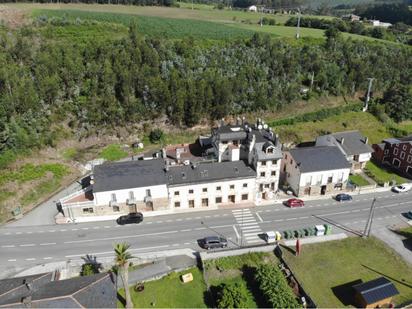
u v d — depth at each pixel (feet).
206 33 454.81
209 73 354.95
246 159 264.52
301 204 246.27
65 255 198.90
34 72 325.83
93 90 325.83
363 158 294.25
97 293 153.99
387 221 233.55
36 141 280.10
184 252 202.69
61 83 323.57
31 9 466.70
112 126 318.86
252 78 373.81
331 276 189.47
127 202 228.63
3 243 207.82
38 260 195.11
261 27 516.73
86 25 430.20
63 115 309.83
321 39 471.21
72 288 153.28
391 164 311.68
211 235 216.33
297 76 399.85
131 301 172.24
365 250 207.72
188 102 330.54
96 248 204.44
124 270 164.14
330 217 235.81
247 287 183.11
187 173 238.27
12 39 366.22
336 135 301.43
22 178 253.85
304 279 187.01
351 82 414.82
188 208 241.14
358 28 552.41
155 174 233.35
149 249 204.23
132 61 353.51
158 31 447.42
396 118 392.06
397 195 263.29
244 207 243.81
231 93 348.38
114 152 300.61
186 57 381.81
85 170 279.69
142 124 327.47
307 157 257.34
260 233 218.59
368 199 257.34
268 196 254.47
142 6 590.14
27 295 150.00
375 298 168.25
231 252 199.11
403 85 414.82
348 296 178.09
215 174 239.30
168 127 331.57
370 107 398.21
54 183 259.80
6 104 279.69
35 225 223.51
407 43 540.11
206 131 336.49
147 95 332.39
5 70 299.58
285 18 620.08
